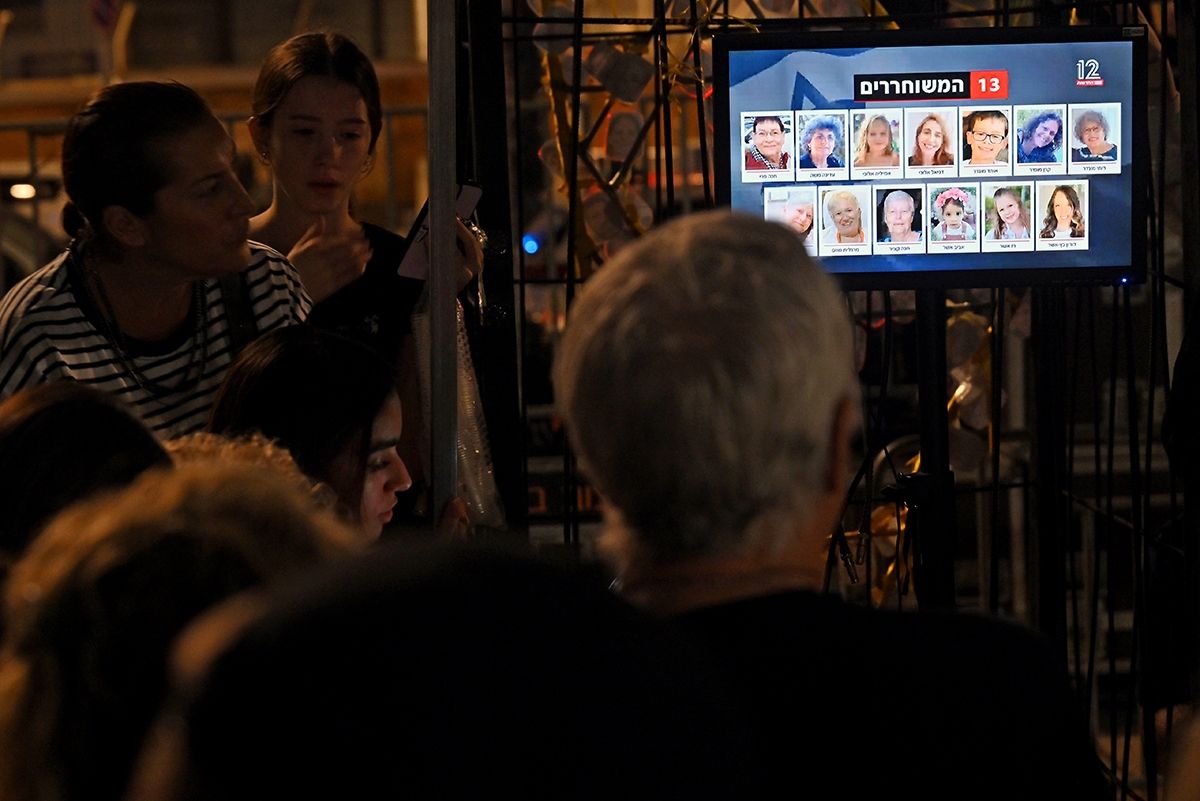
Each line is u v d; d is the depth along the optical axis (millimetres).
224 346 3123
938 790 1365
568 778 992
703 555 1390
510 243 3410
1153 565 3424
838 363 1396
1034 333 4121
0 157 8148
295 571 1118
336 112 3580
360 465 2502
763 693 1351
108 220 2887
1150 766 3350
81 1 10008
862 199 3123
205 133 2908
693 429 1322
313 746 915
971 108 3117
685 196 5109
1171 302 5340
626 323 1351
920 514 3373
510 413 3441
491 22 3367
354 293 3574
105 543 1102
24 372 2910
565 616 1027
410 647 952
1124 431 5461
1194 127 2945
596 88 3957
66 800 1051
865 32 3072
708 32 3545
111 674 1047
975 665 1396
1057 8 3424
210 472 1212
